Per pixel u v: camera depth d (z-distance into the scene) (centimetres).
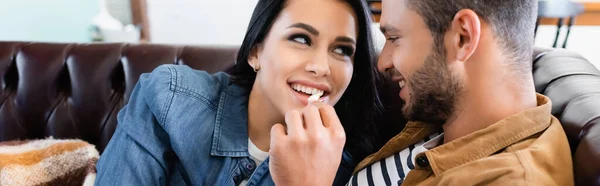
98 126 129
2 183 93
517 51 60
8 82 134
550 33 278
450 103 63
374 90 91
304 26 71
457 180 57
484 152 61
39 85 129
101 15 249
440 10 59
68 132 131
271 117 82
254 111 84
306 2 72
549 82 85
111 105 127
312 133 57
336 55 77
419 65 63
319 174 57
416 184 68
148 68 124
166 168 81
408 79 66
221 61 122
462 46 58
